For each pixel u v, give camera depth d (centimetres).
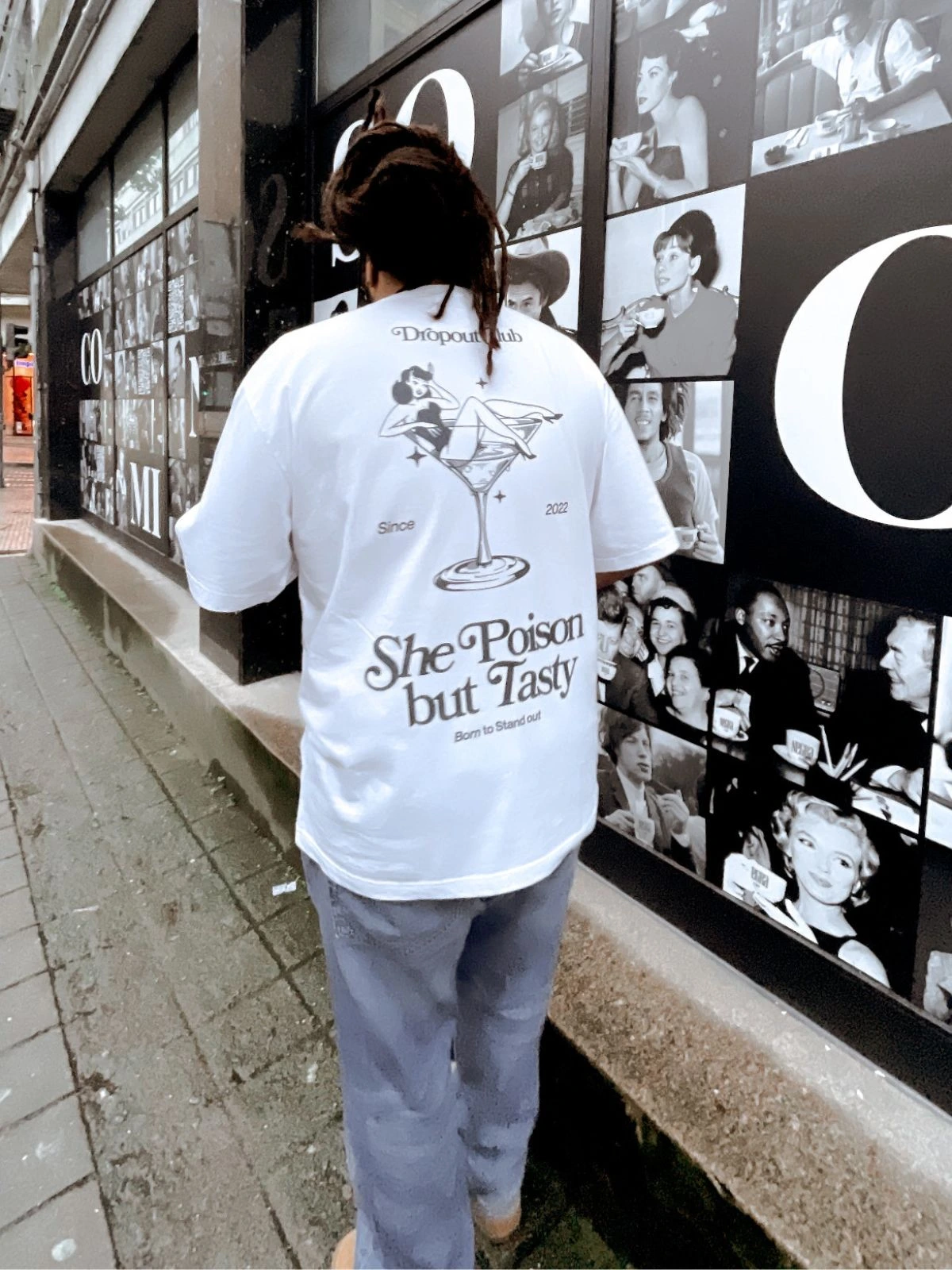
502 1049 123
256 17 294
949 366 128
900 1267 114
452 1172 116
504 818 99
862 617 145
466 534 94
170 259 523
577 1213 156
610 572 121
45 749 364
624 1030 158
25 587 686
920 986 143
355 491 91
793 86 145
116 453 676
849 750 149
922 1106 142
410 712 94
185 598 477
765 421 157
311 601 102
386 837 96
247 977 216
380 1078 110
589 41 187
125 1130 171
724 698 172
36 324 811
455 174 96
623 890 202
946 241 126
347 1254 136
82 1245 147
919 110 128
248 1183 159
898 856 144
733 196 158
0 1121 173
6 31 765
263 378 95
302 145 314
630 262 182
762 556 161
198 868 266
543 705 102
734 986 170
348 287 297
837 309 142
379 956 104
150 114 563
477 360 97
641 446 184
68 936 234
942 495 131
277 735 279
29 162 808
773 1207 123
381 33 268
